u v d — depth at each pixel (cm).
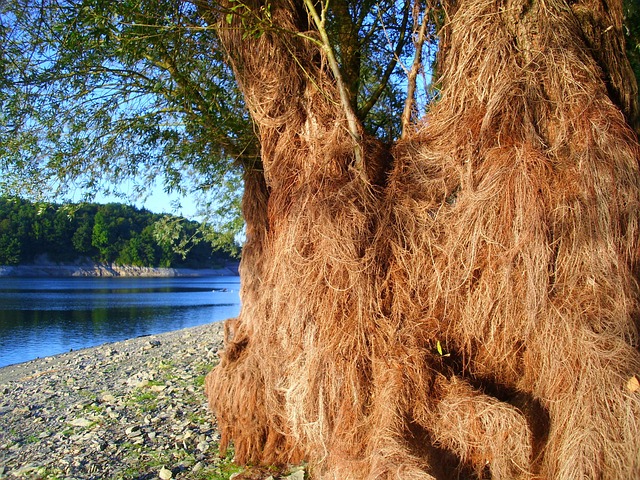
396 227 345
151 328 2534
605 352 290
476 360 335
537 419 308
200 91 549
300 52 385
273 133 391
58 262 7619
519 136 322
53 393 1060
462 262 328
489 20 336
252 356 439
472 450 298
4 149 574
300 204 357
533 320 307
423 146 360
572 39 331
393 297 340
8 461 625
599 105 321
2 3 462
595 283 307
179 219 1062
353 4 530
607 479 277
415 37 404
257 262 466
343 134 365
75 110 583
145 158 646
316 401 336
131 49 471
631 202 314
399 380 313
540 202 308
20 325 2617
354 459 312
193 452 575
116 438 663
